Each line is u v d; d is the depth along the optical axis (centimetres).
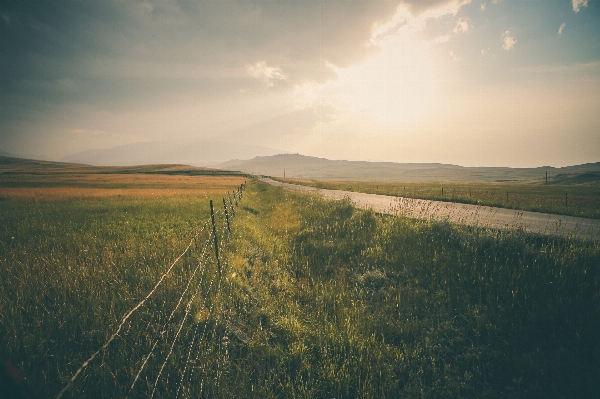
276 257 1013
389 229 1196
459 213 1602
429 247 981
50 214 1783
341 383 436
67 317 481
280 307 659
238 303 633
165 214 1786
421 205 1955
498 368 480
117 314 502
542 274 715
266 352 489
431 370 491
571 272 698
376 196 2739
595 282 644
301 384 434
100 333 453
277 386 428
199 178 10125
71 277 633
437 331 587
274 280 813
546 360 479
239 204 2311
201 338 480
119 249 920
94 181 7831
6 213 1809
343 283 815
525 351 516
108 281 636
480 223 1248
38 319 467
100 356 411
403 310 669
